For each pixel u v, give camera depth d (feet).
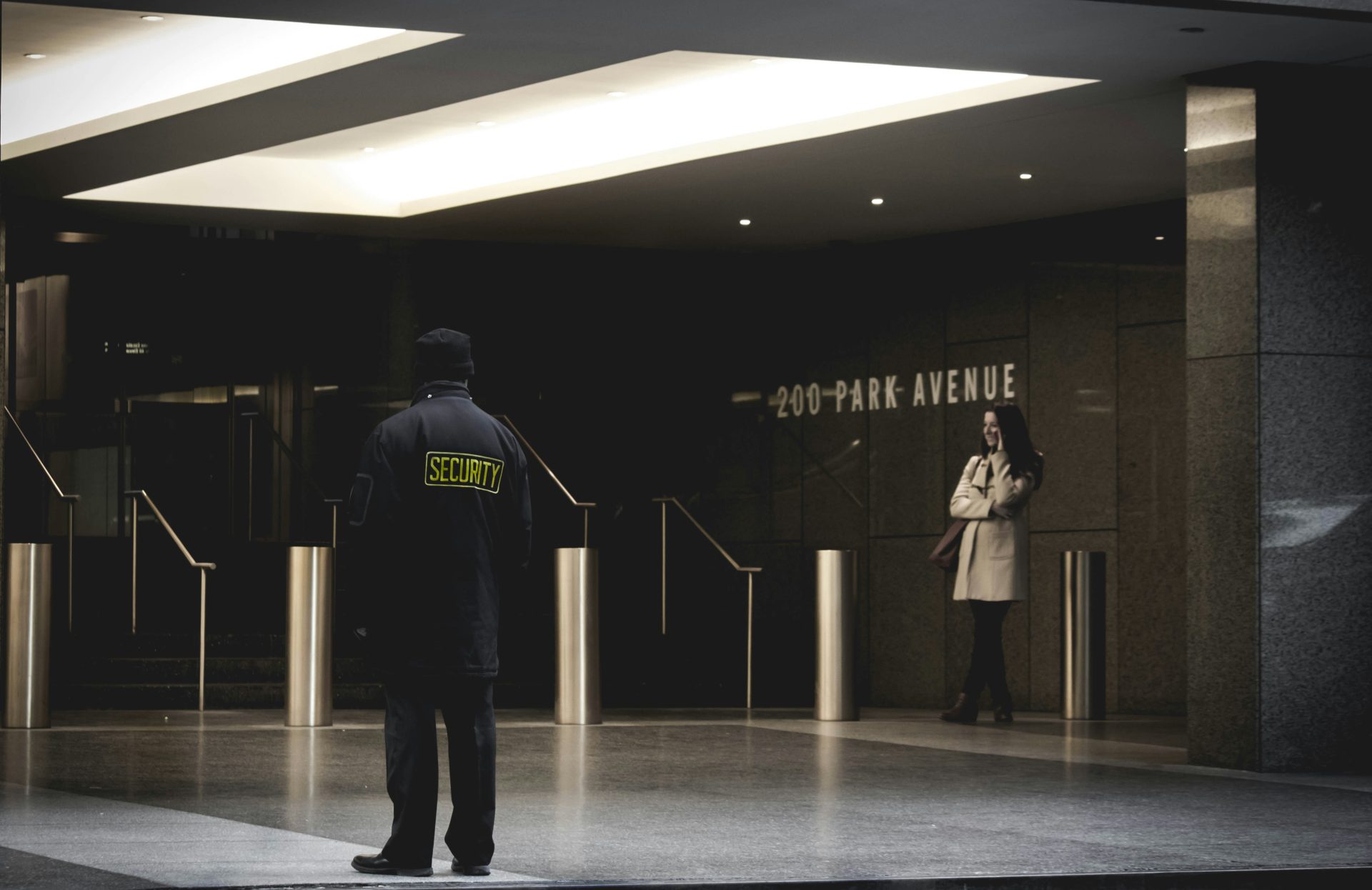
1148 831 24.20
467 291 58.03
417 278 57.52
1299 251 33.09
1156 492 47.29
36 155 42.70
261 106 37.76
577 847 22.17
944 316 53.01
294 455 56.49
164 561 57.21
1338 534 33.14
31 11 36.96
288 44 36.40
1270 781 30.83
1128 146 40.60
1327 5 28.96
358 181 51.29
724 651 53.98
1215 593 33.47
